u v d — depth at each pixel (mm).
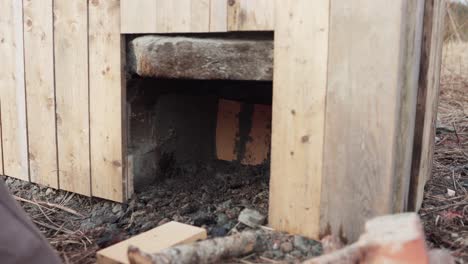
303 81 1823
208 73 2062
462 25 6875
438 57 2369
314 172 1836
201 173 2787
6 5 2709
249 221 2027
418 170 2006
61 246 2039
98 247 2021
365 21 1678
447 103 5152
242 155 2904
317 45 1775
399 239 1271
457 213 2186
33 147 2709
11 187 2803
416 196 2023
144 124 2525
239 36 2049
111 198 2420
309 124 1828
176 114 2727
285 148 1899
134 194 2471
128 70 2334
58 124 2574
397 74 1645
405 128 1749
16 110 2764
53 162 2629
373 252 1286
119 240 2041
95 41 2359
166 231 1832
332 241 1666
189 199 2408
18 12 2656
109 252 1651
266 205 2225
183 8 2078
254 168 2801
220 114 2975
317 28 1769
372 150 1712
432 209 2244
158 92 2559
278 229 1951
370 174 1724
